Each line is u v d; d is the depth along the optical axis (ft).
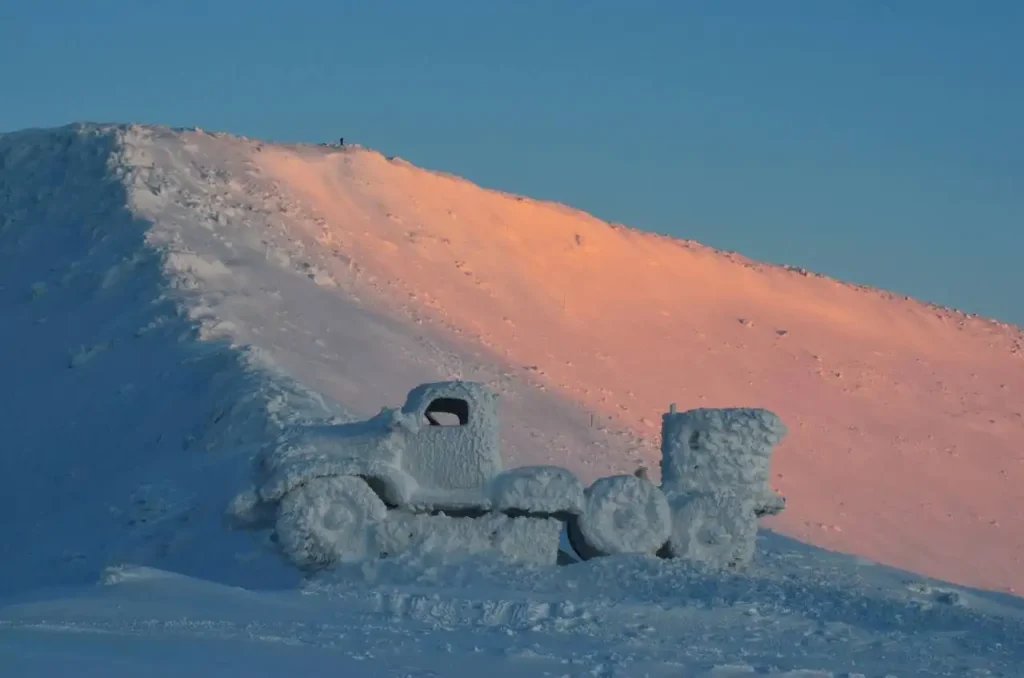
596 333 263.49
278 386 121.29
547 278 278.67
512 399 193.88
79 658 47.44
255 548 81.25
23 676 44.19
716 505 78.38
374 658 48.98
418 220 265.54
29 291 169.48
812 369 287.28
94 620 55.98
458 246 266.57
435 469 74.02
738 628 58.65
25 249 184.24
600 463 177.88
